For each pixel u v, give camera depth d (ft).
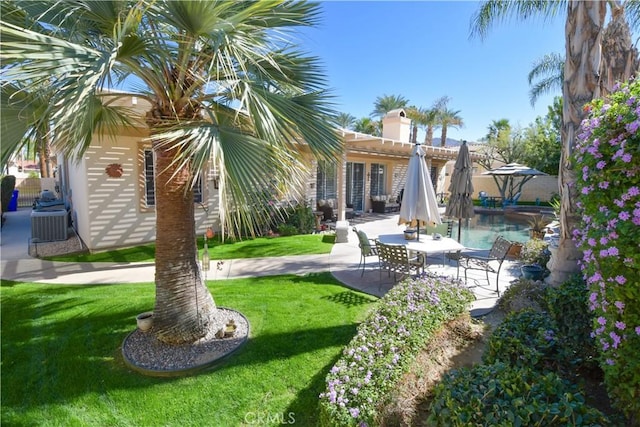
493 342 9.37
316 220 37.63
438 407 6.57
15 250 26.68
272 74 12.51
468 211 24.23
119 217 26.94
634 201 6.38
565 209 13.53
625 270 6.54
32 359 11.35
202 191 31.19
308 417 8.87
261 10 9.73
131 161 27.17
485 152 76.95
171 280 11.93
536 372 7.57
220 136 9.54
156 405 9.27
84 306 15.67
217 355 11.48
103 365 11.06
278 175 10.05
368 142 36.88
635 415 6.95
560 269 13.88
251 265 23.27
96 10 9.27
